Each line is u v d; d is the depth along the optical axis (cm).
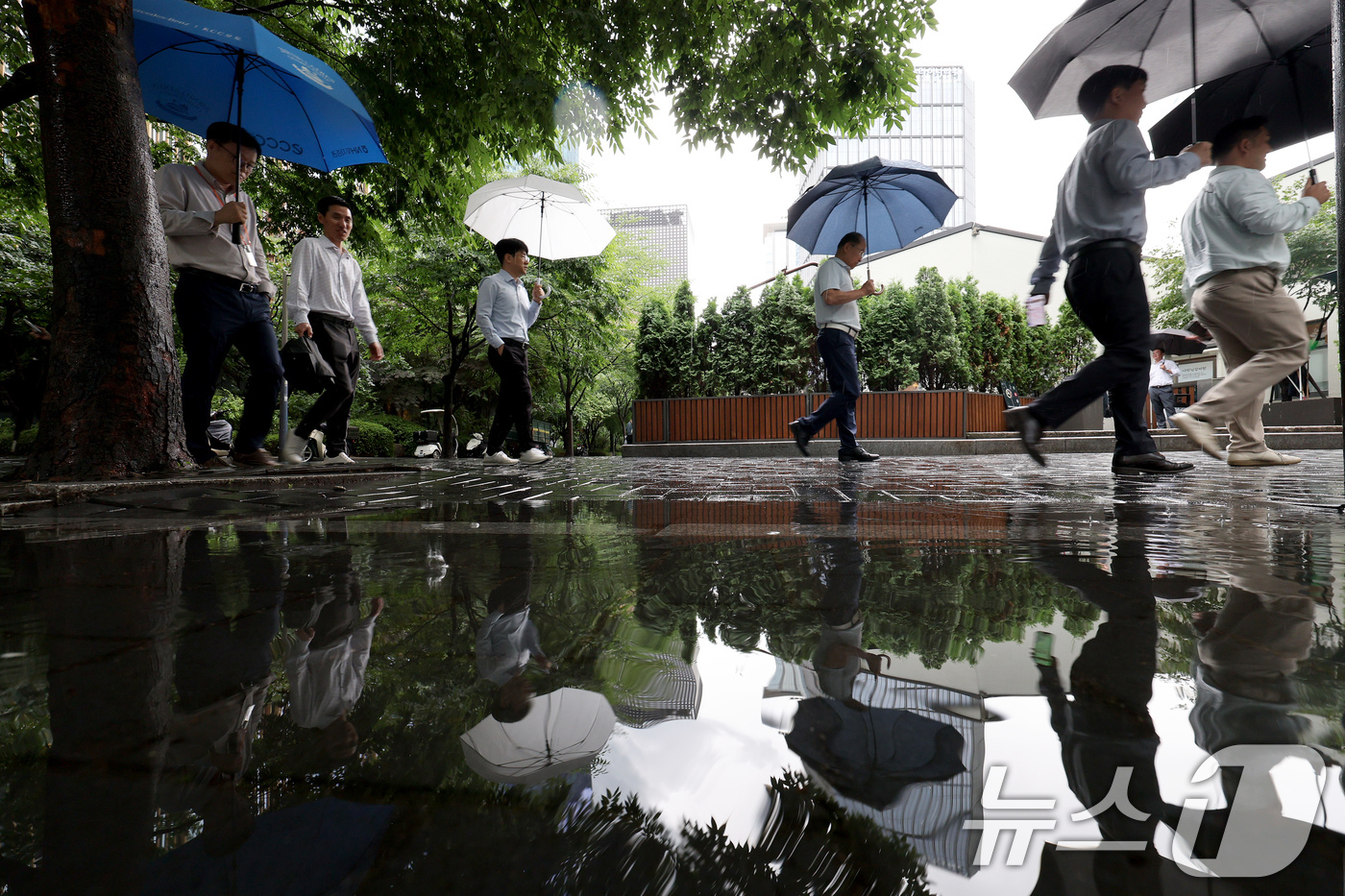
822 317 698
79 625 85
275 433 1611
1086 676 58
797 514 223
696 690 56
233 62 486
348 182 894
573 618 86
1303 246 884
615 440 3812
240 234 408
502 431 740
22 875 29
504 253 680
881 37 670
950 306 1527
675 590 104
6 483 293
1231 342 406
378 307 1669
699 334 1386
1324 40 449
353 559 140
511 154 836
